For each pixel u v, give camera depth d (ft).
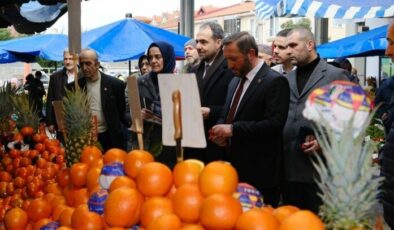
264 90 11.96
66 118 11.91
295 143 12.95
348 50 39.42
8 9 24.48
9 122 15.58
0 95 16.83
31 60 56.49
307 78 13.52
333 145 5.46
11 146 14.75
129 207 7.34
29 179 12.53
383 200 9.59
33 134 15.05
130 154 8.26
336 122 5.42
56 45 48.70
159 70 16.16
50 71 95.35
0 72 110.73
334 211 5.50
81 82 19.63
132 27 39.65
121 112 20.02
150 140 14.05
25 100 16.11
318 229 5.77
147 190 7.52
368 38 38.93
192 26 36.63
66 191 9.68
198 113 8.36
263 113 12.05
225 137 11.64
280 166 12.29
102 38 38.47
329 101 5.45
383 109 19.01
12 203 11.93
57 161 13.65
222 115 13.50
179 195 7.10
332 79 13.12
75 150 11.70
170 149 15.17
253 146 12.07
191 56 20.22
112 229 7.38
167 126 8.86
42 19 27.04
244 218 6.31
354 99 5.40
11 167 13.98
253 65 12.35
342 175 5.43
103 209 7.73
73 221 7.91
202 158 15.15
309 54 13.39
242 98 12.32
